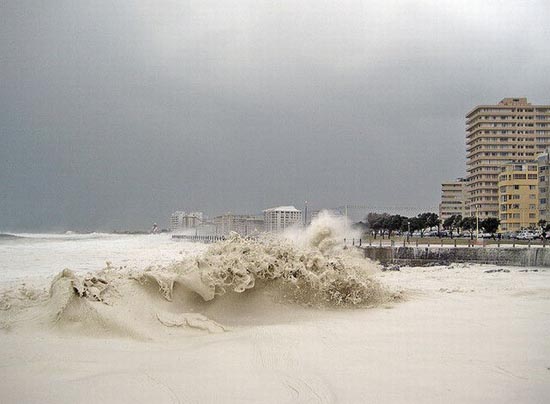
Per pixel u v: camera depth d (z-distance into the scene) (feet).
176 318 24.95
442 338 22.08
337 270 32.60
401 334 22.99
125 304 25.14
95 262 66.49
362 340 21.81
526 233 189.06
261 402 13.88
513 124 299.38
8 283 37.24
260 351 19.85
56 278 25.77
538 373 16.47
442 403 13.67
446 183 362.74
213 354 19.42
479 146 303.68
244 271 28.84
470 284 45.24
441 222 286.87
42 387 15.16
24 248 108.06
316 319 27.32
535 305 32.09
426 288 40.86
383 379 15.92
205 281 27.43
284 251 31.94
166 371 16.96
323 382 15.62
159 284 26.73
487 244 153.89
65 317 23.12
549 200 220.64
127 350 20.25
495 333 23.00
